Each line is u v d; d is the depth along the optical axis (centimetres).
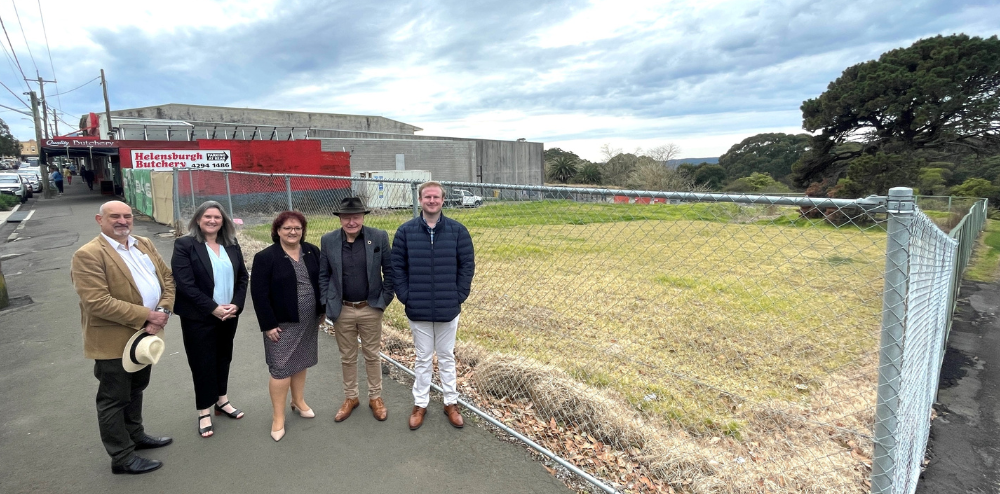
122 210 281
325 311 354
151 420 368
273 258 327
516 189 328
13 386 427
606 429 336
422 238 341
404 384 431
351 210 337
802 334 569
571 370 452
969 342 621
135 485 294
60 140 2155
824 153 3712
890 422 202
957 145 3453
